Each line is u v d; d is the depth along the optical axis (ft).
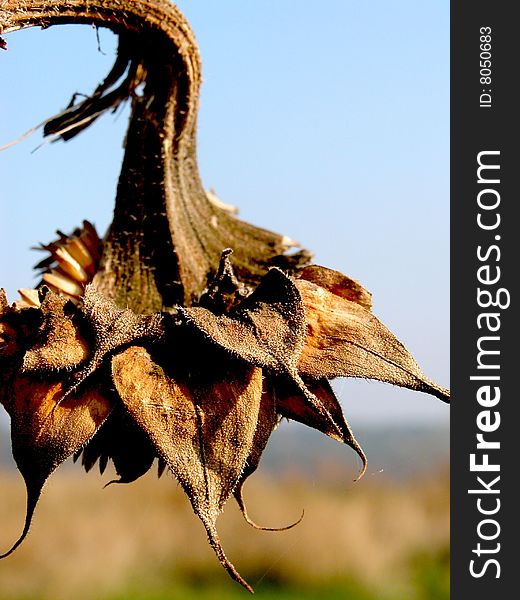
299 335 3.26
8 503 15.92
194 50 3.38
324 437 3.38
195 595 15.15
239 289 3.30
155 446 3.23
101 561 15.64
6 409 3.26
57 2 3.32
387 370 3.29
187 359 3.26
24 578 15.48
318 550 15.48
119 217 3.41
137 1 3.34
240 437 3.24
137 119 3.40
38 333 3.26
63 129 3.38
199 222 3.43
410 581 15.61
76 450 3.24
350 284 3.33
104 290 3.40
